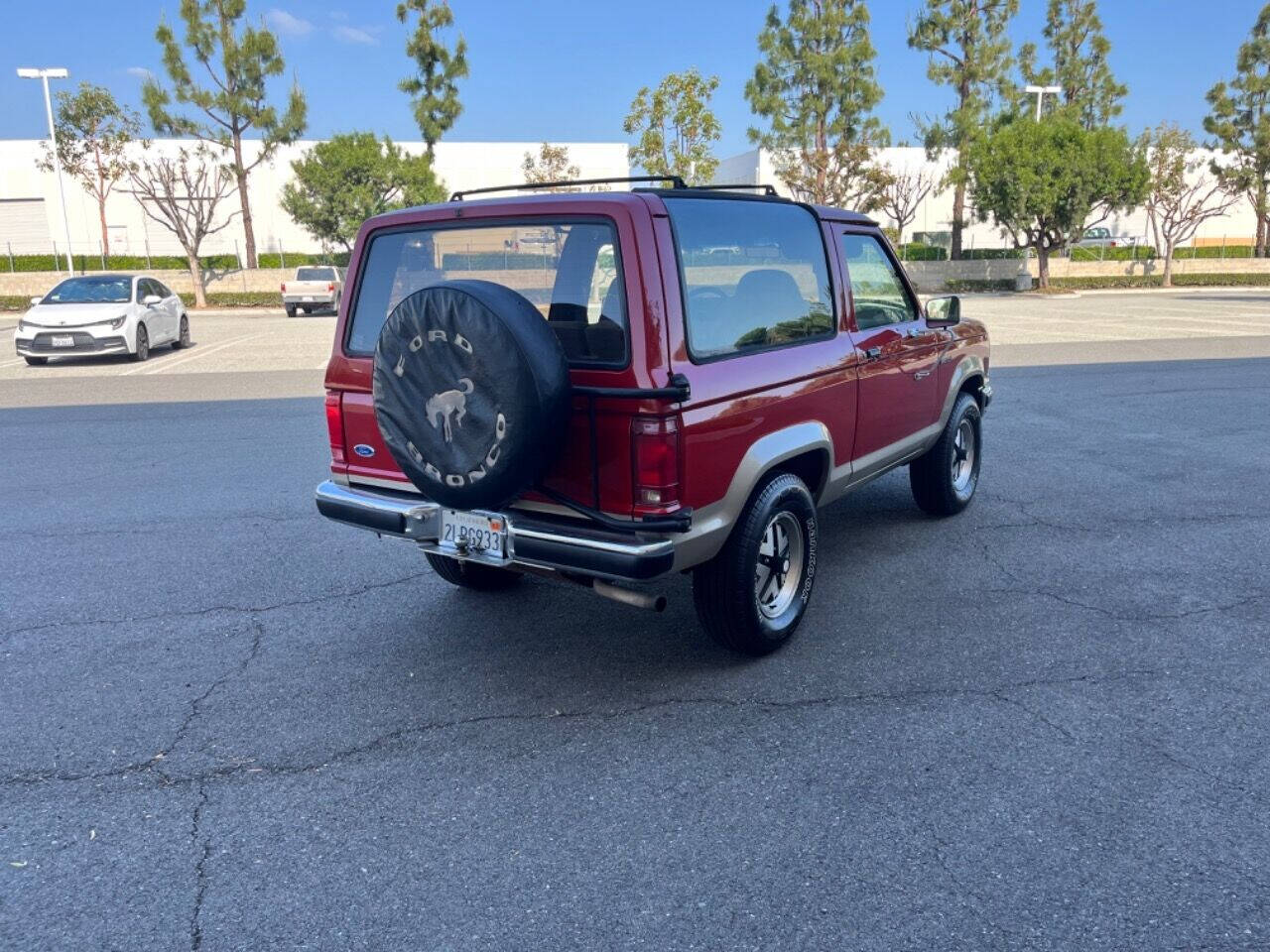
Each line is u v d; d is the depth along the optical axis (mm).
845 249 4922
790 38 37375
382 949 2604
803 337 4457
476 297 3389
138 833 3148
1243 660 4230
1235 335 18766
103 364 16734
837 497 4945
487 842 3061
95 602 5203
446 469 3588
